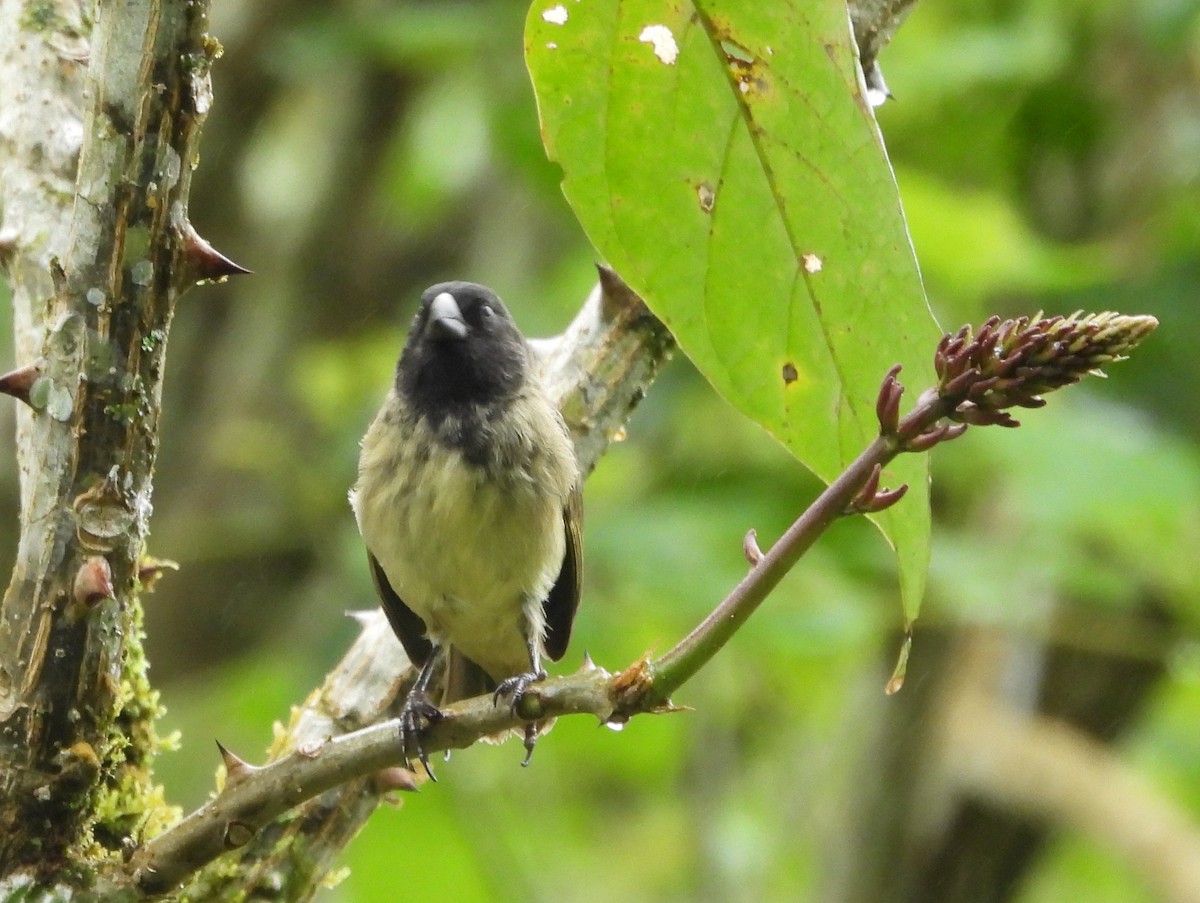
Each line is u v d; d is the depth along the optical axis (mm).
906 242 5176
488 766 14984
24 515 5070
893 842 13484
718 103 5133
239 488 14469
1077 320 4336
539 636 8156
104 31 4746
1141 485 10586
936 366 4434
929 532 5254
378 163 16000
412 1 14203
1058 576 11336
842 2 4930
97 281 4832
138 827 5668
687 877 16578
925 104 13562
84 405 4871
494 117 13477
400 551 8031
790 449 5516
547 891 15758
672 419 12586
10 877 4957
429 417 8016
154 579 6031
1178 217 12781
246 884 5781
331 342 15375
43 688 4941
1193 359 11508
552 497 7965
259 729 13656
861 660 13984
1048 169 13781
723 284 5348
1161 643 12297
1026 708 13570
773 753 16953
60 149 5895
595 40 5055
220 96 14406
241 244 15336
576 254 14508
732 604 4668
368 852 13906
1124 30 13133
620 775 16078
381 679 6629
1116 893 17281
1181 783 16328
